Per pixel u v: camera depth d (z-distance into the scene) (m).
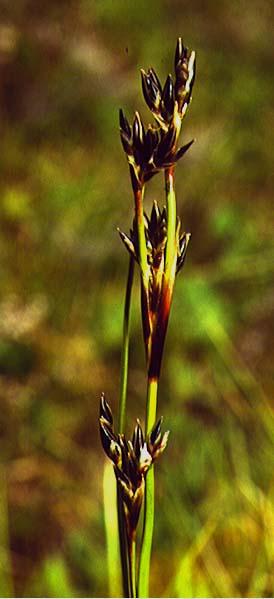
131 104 1.28
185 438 0.76
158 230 0.25
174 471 0.71
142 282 0.26
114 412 0.86
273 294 0.95
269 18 1.46
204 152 1.17
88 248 1.00
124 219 1.07
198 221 1.07
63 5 1.43
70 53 1.32
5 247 1.02
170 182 0.25
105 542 0.71
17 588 0.69
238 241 1.03
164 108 0.25
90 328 0.93
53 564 0.68
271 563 0.53
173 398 0.82
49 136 1.23
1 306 0.90
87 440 0.83
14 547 0.72
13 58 1.32
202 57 1.39
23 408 0.84
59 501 0.76
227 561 0.61
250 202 1.12
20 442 0.82
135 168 0.25
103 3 1.44
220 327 0.89
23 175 1.15
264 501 0.58
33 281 0.98
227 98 1.31
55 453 0.81
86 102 1.27
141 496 0.26
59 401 0.86
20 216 1.06
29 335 0.89
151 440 0.26
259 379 0.86
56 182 1.14
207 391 0.82
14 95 1.27
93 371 0.89
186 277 0.97
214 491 0.69
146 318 0.26
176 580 0.51
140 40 1.42
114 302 0.95
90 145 1.24
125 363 0.27
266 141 1.20
